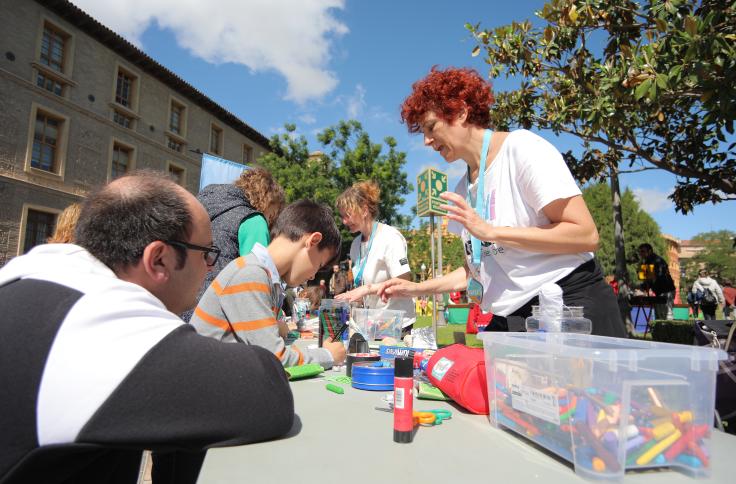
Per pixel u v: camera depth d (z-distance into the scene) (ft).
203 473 2.33
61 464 2.17
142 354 2.30
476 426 3.36
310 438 2.97
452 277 6.84
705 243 226.79
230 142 77.87
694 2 12.94
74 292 2.37
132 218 2.85
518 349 3.11
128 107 59.00
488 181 5.54
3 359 2.12
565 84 17.15
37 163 47.67
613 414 2.39
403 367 2.97
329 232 5.84
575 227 4.59
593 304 4.99
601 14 15.01
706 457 2.40
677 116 19.29
